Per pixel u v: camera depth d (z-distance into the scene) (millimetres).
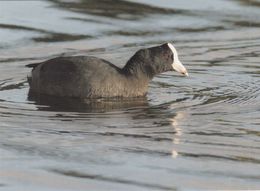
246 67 31094
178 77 29922
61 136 23172
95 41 34219
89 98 26938
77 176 20422
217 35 35344
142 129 23875
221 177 20406
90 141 22828
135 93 27328
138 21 36594
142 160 21500
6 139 22891
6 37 34156
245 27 36375
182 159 21578
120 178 20328
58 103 26391
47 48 33188
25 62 31406
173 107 26094
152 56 27750
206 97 27250
